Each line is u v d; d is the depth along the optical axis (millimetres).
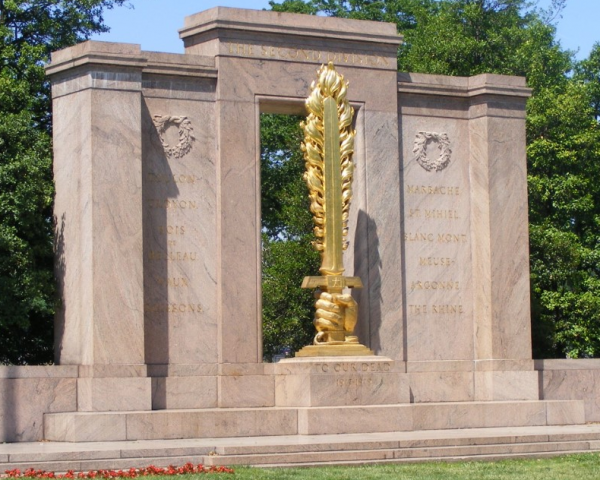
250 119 35219
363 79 36688
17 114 38625
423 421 33594
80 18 46000
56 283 34312
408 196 37219
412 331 36781
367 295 36062
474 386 37062
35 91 43062
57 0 45688
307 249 50625
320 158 35688
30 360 40969
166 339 34000
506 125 37750
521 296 37250
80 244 33125
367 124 36562
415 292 36938
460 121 38062
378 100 36781
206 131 35000
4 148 35844
